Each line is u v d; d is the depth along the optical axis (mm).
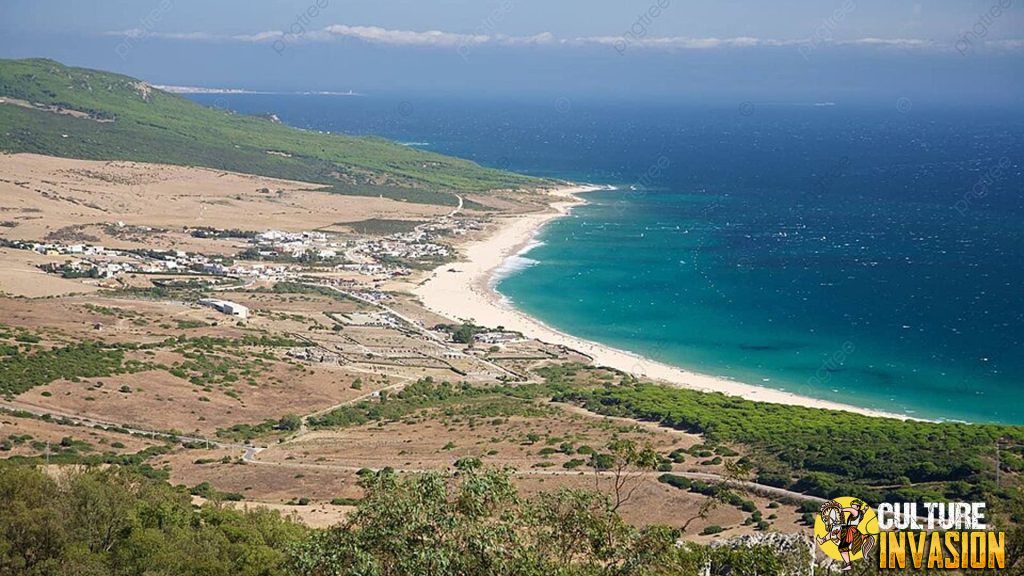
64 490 69812
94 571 58938
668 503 89500
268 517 76375
